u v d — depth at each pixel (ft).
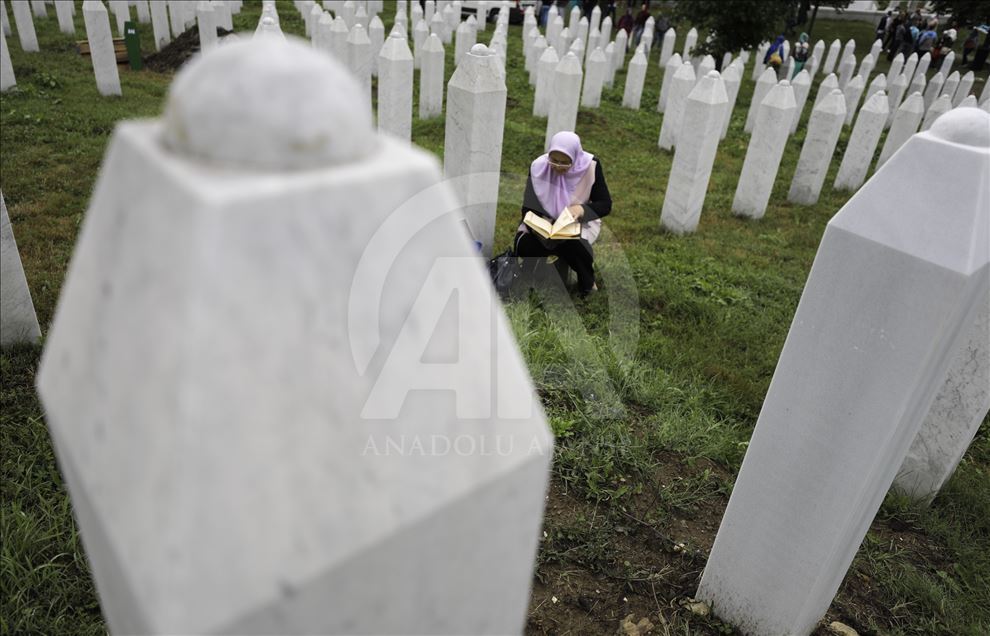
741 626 8.43
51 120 24.89
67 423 2.68
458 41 37.99
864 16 86.53
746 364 14.34
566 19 63.21
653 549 9.75
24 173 20.07
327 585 2.56
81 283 2.65
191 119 2.23
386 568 2.76
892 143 30.12
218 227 2.07
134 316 2.30
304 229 2.26
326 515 2.49
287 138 2.22
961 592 9.57
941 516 11.09
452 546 3.01
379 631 2.89
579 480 10.74
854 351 6.33
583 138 31.94
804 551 7.39
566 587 9.06
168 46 39.32
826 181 30.50
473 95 15.60
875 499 7.39
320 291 2.34
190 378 2.12
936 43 62.59
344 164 2.39
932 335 5.81
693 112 20.13
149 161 2.31
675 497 10.61
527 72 42.55
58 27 42.68
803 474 7.11
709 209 24.86
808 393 6.79
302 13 47.39
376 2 53.78
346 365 2.47
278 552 2.40
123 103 28.99
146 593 2.27
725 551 8.25
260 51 2.27
